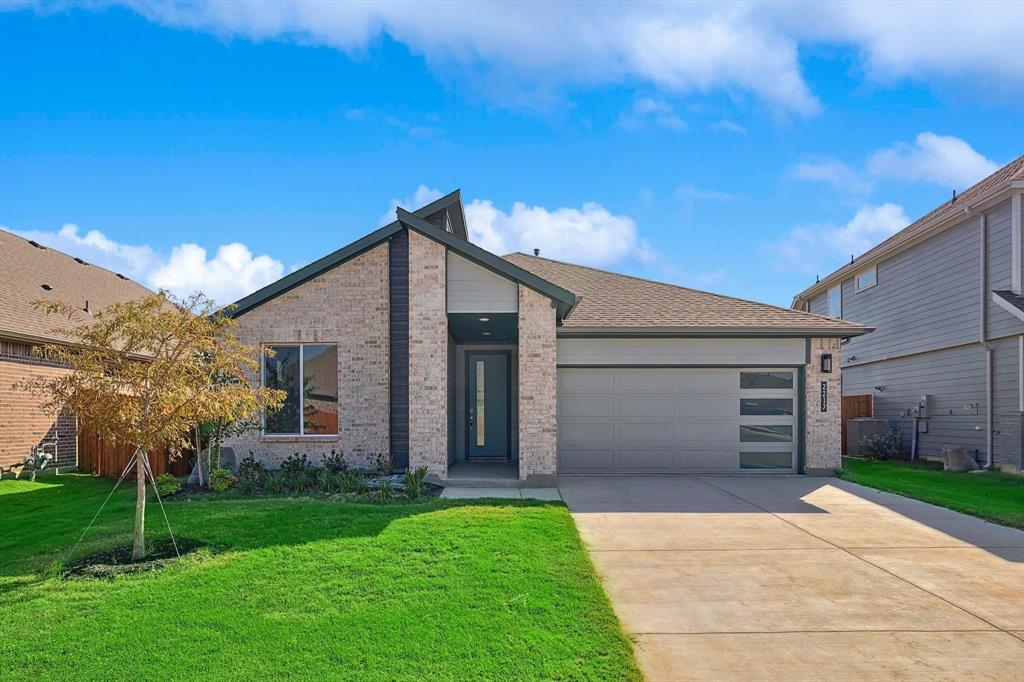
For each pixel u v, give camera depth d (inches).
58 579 246.4
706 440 552.4
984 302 638.5
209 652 181.6
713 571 267.7
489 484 473.4
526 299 478.0
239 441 508.4
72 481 524.4
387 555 271.3
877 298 850.1
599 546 305.7
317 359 516.7
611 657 180.7
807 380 547.8
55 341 590.9
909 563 280.7
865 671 178.9
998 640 199.5
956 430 685.3
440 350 478.9
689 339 550.0
